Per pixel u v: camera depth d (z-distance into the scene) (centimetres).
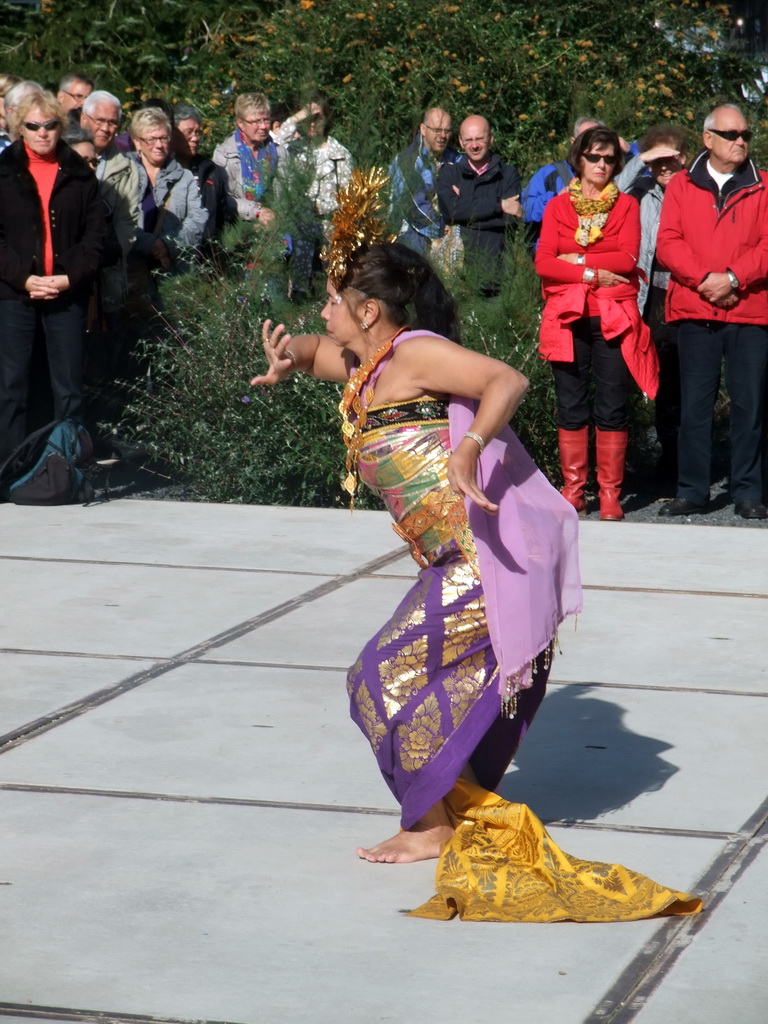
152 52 2169
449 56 1880
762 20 2223
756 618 866
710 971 440
